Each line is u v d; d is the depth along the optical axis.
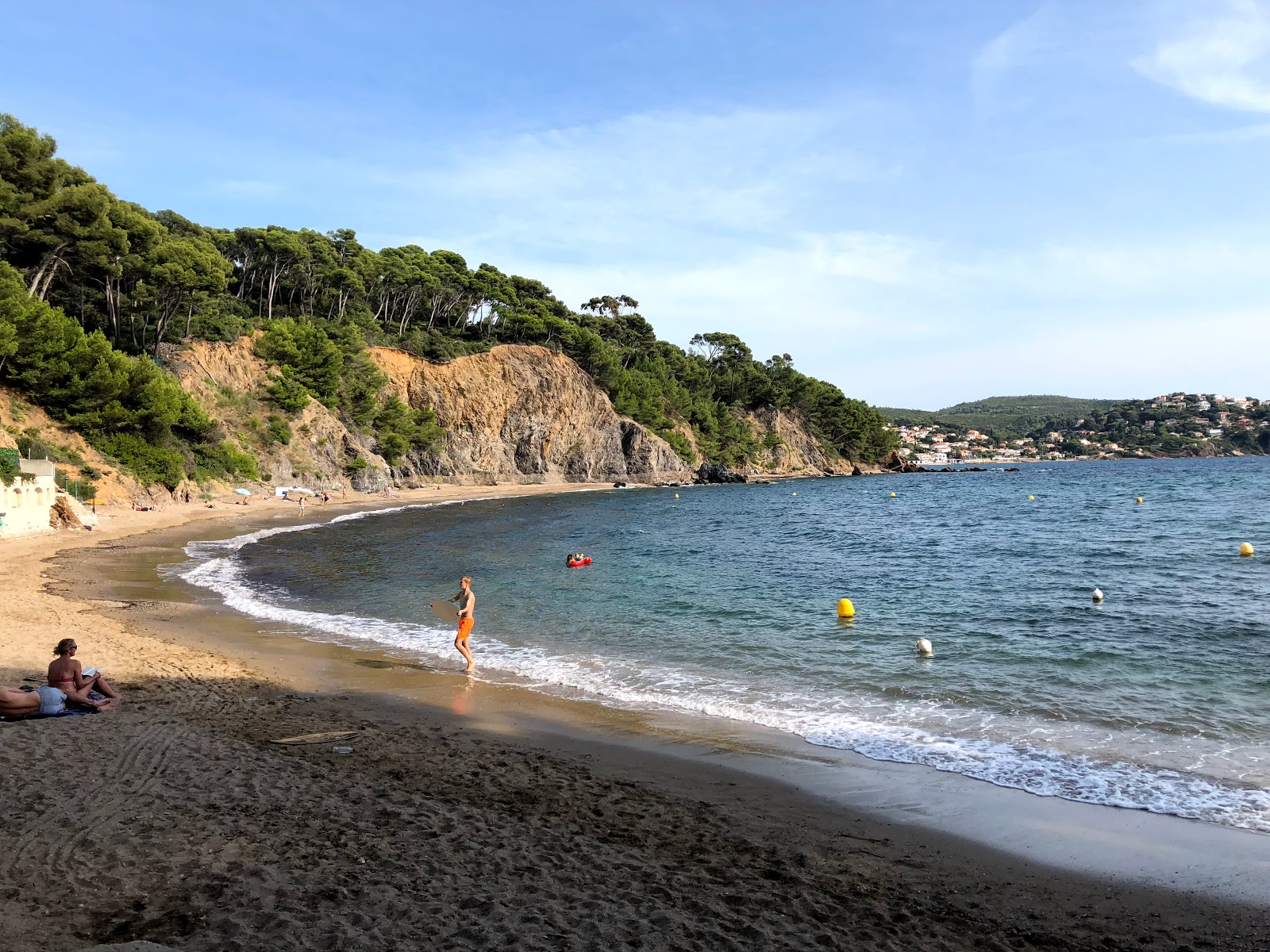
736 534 44.50
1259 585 22.59
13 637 16.19
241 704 12.34
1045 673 14.46
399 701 13.02
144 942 5.04
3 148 57.06
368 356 96.56
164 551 35.00
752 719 12.16
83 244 59.59
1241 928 6.14
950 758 10.34
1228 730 11.19
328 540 41.75
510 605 22.44
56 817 7.19
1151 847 7.66
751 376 165.88
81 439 55.09
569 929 5.57
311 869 6.35
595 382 129.62
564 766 9.85
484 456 110.00
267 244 89.31
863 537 40.69
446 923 5.55
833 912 6.17
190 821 7.25
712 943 5.49
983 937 5.90
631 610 21.61
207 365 76.81
